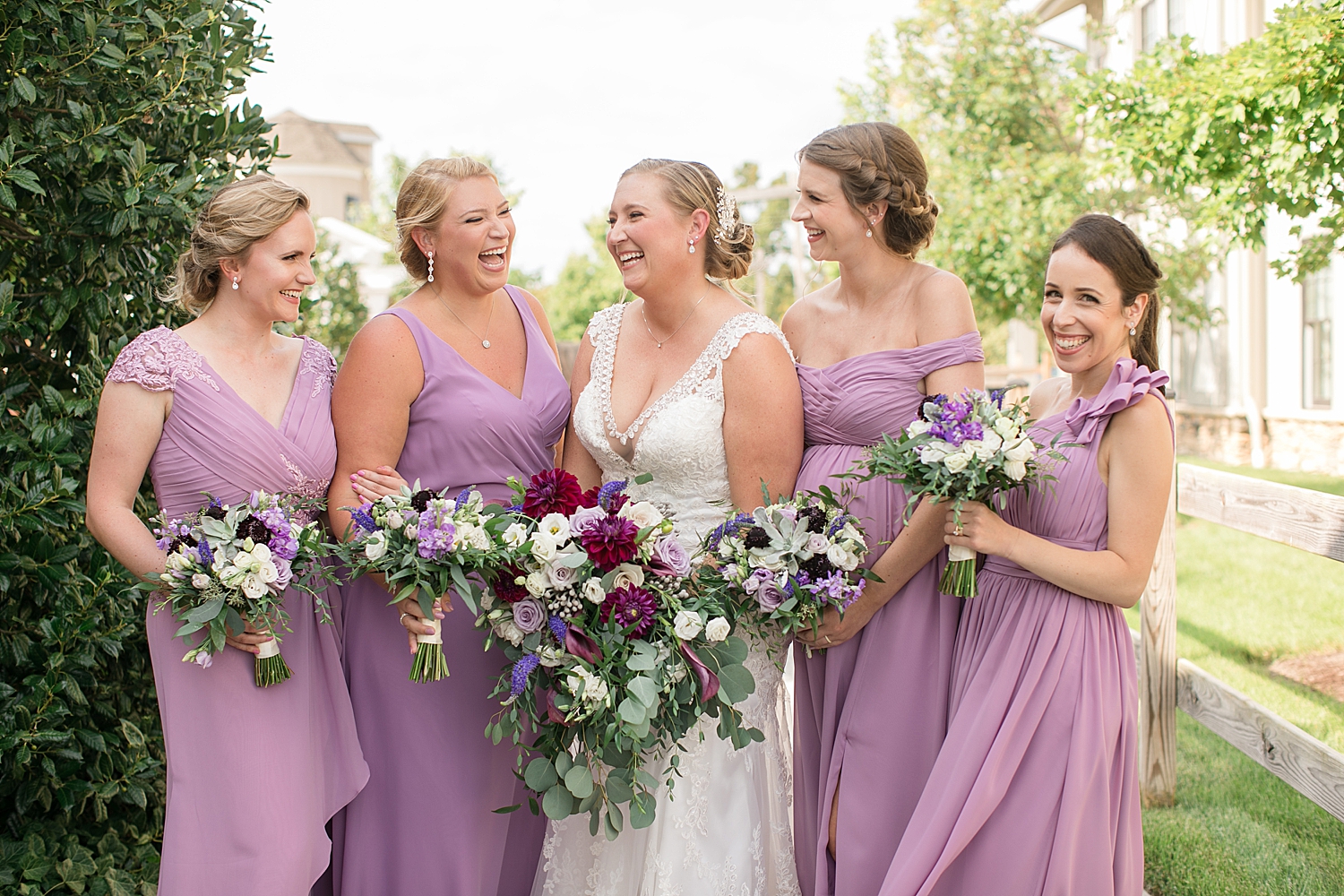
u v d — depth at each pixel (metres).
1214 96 5.16
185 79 3.07
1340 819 3.04
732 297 2.85
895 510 2.65
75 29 2.85
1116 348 2.46
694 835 2.60
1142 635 4.02
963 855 2.41
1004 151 10.45
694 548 2.71
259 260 2.48
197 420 2.44
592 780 2.47
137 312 3.33
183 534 2.30
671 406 2.68
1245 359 11.02
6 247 3.15
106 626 3.00
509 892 2.97
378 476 2.65
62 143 2.91
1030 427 2.51
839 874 2.66
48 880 2.84
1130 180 9.82
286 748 2.49
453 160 2.75
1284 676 5.02
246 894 2.41
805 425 2.79
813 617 2.54
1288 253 5.41
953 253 10.21
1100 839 2.35
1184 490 4.23
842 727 2.69
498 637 2.62
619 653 2.35
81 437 2.98
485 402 2.74
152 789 3.19
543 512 2.41
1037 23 11.27
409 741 2.74
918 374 2.63
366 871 2.78
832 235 2.70
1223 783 4.20
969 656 2.53
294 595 2.56
